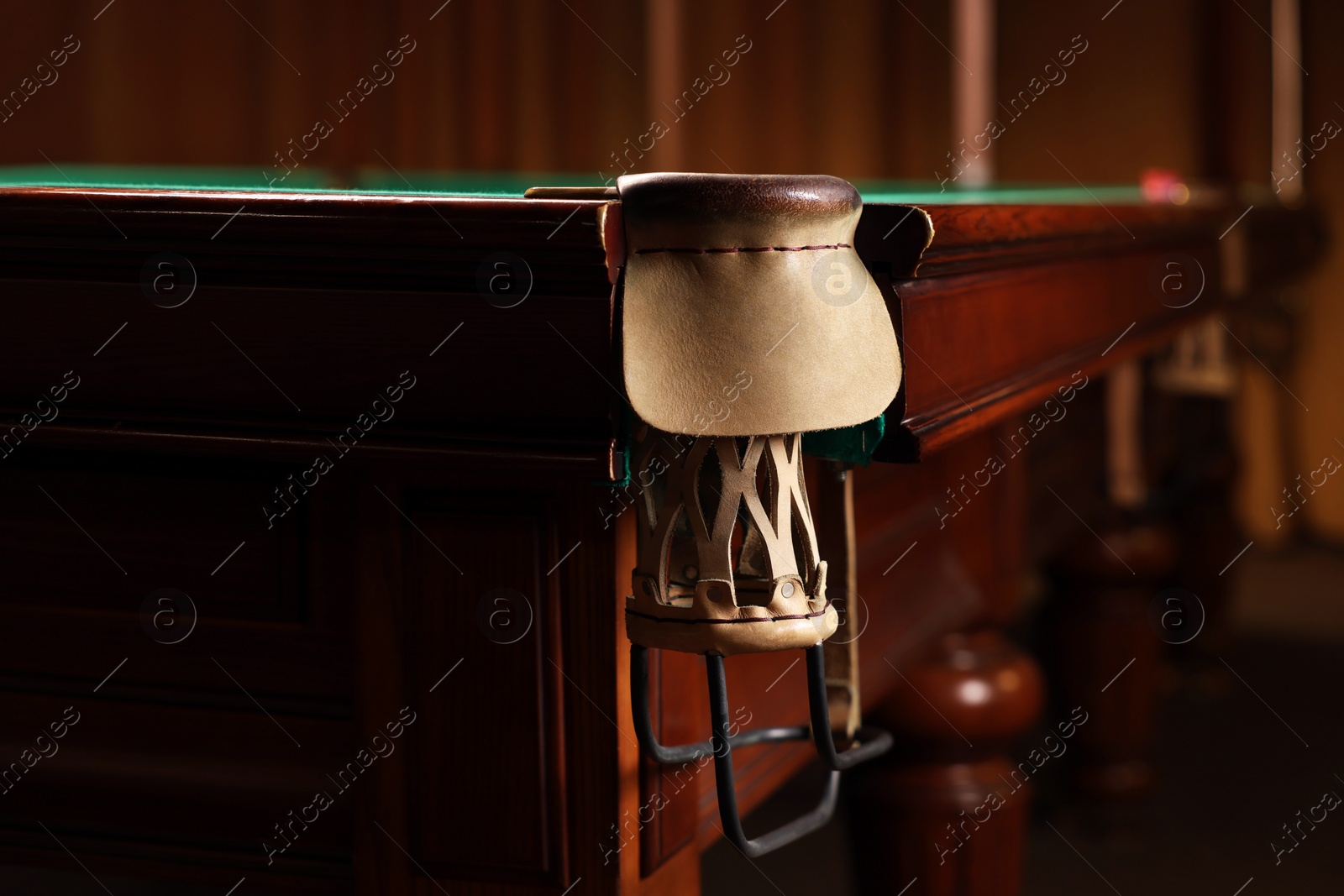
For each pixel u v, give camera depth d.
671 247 0.65
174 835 0.82
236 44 2.54
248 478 0.78
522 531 0.72
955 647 1.53
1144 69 4.54
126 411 0.72
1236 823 2.38
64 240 0.71
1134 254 1.40
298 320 0.69
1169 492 2.32
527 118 3.33
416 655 0.74
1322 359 4.57
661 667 0.79
